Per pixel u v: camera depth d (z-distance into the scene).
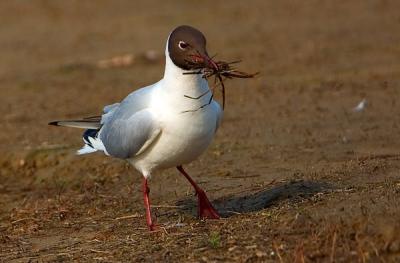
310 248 8.60
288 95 19.00
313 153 13.80
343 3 30.84
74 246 10.30
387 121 15.70
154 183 13.09
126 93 20.83
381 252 8.49
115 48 26.50
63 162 14.88
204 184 12.62
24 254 10.20
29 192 13.90
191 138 9.79
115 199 12.55
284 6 31.31
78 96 20.92
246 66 22.66
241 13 30.58
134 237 10.20
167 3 33.19
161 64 24.23
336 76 20.55
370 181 11.05
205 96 9.70
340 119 16.25
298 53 23.81
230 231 9.57
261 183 12.16
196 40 9.62
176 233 10.01
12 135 17.30
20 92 21.92
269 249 8.81
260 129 16.02
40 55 26.53
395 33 25.42
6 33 30.23
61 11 33.03
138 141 10.01
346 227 8.80
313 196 10.44
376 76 20.11
